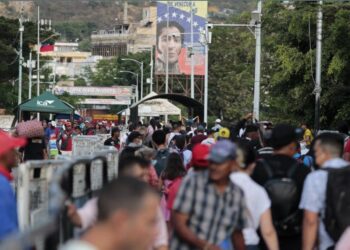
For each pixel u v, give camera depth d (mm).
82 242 7785
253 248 16906
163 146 28891
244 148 17656
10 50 154375
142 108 114688
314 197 16359
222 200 15039
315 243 16859
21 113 78375
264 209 16516
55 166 17062
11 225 13336
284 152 18219
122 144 53531
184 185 15156
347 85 74312
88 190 17797
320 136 17594
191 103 91312
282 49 77500
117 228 8219
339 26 67688
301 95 76875
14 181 20234
